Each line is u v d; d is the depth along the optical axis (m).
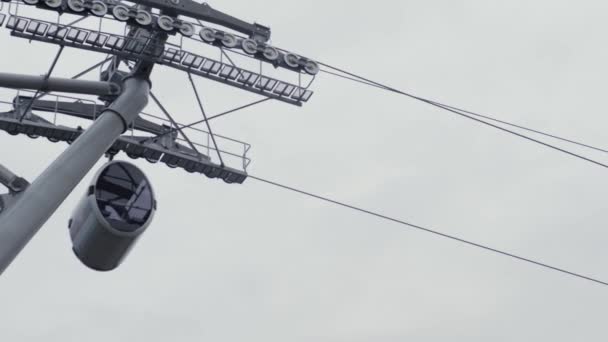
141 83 24.12
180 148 26.31
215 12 25.00
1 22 22.16
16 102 25.98
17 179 21.22
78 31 22.72
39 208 21.00
